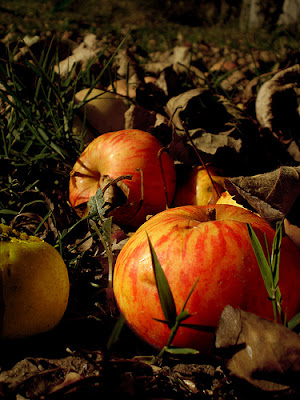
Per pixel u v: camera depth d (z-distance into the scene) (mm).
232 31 1365
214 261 236
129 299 249
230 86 555
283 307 244
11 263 242
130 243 263
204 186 357
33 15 1358
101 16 1551
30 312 244
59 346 257
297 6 1262
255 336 215
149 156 338
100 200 303
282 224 265
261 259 232
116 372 227
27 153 407
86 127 421
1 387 228
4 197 379
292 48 792
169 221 257
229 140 374
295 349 211
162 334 242
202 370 245
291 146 425
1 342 249
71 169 393
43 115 421
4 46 614
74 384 222
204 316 235
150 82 524
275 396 212
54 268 254
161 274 219
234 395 229
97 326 273
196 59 726
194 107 403
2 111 454
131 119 413
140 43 987
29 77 493
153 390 231
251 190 282
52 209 347
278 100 448
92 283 292
